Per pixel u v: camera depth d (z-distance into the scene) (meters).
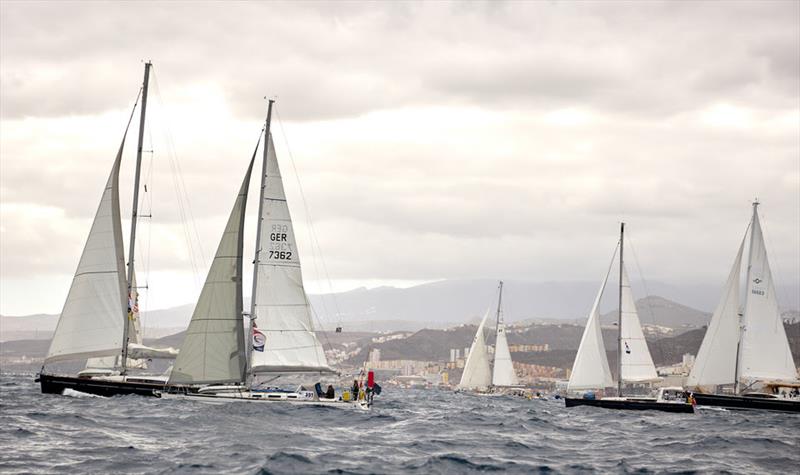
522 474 63.34
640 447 84.69
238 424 86.69
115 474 56.69
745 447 85.75
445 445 78.62
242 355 105.44
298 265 107.50
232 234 105.81
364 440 79.44
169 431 79.94
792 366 165.62
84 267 118.19
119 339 119.00
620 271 170.75
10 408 98.50
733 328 166.62
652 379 168.75
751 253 167.12
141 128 123.50
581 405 165.38
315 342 107.75
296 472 59.12
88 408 100.00
